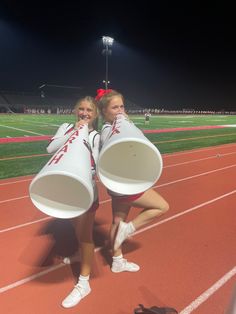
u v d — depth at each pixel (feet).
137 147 9.54
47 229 17.71
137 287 12.43
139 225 12.37
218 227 18.02
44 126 79.87
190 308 11.25
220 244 15.96
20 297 11.85
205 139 59.52
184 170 32.91
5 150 43.27
